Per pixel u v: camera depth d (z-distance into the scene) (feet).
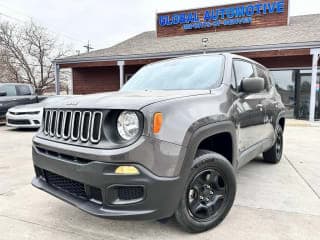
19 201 10.14
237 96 9.45
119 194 6.54
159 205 6.47
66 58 45.39
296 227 8.07
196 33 50.83
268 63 40.57
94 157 6.49
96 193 6.74
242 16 47.29
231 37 42.78
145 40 53.01
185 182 6.92
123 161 6.24
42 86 86.99
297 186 11.57
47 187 8.13
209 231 7.92
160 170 6.43
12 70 83.82
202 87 9.10
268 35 40.14
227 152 8.97
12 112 29.12
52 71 88.69
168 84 9.93
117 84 51.24
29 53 86.17
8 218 8.80
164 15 53.01
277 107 14.24
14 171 14.05
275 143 14.78
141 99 6.94
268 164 15.24
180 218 7.35
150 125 6.37
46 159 7.87
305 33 37.83
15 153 18.48
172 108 6.84
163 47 43.91
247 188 11.34
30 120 28.63
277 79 40.50
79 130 7.12
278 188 11.33
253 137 10.90
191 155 6.97
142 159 6.28
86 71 53.57
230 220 8.54
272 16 45.47
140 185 6.28
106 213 6.43
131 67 49.67
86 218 8.80
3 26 82.17
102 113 6.68
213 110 7.92
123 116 6.55
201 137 7.23
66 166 7.14
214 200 8.12
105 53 45.52
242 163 9.93
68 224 8.42
